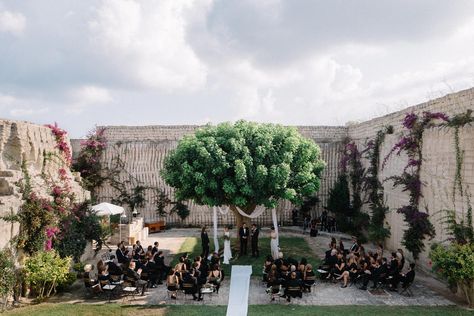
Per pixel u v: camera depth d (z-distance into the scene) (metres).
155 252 16.97
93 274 16.97
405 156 19.52
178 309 12.98
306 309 12.96
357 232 25.12
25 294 13.75
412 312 12.51
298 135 21.06
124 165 29.55
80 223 17.98
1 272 12.36
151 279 15.65
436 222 16.72
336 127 30.88
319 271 16.36
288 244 23.19
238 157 19.06
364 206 25.39
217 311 12.77
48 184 16.80
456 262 13.06
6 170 14.62
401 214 19.88
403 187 19.58
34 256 14.03
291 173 20.17
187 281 13.78
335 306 13.33
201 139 19.61
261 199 19.42
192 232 27.59
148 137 30.52
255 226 20.09
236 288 12.89
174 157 20.16
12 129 15.89
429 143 17.38
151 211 29.44
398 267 15.06
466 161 14.66
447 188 15.88
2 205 12.80
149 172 29.55
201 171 19.08
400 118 21.19
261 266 18.39
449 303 13.59
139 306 13.29
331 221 27.11
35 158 16.86
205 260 15.54
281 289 14.85
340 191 27.41
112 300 13.96
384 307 13.12
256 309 13.01
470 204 14.40
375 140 23.58
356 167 26.69
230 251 19.36
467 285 13.19
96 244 20.34
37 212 14.30
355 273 15.72
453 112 16.16
